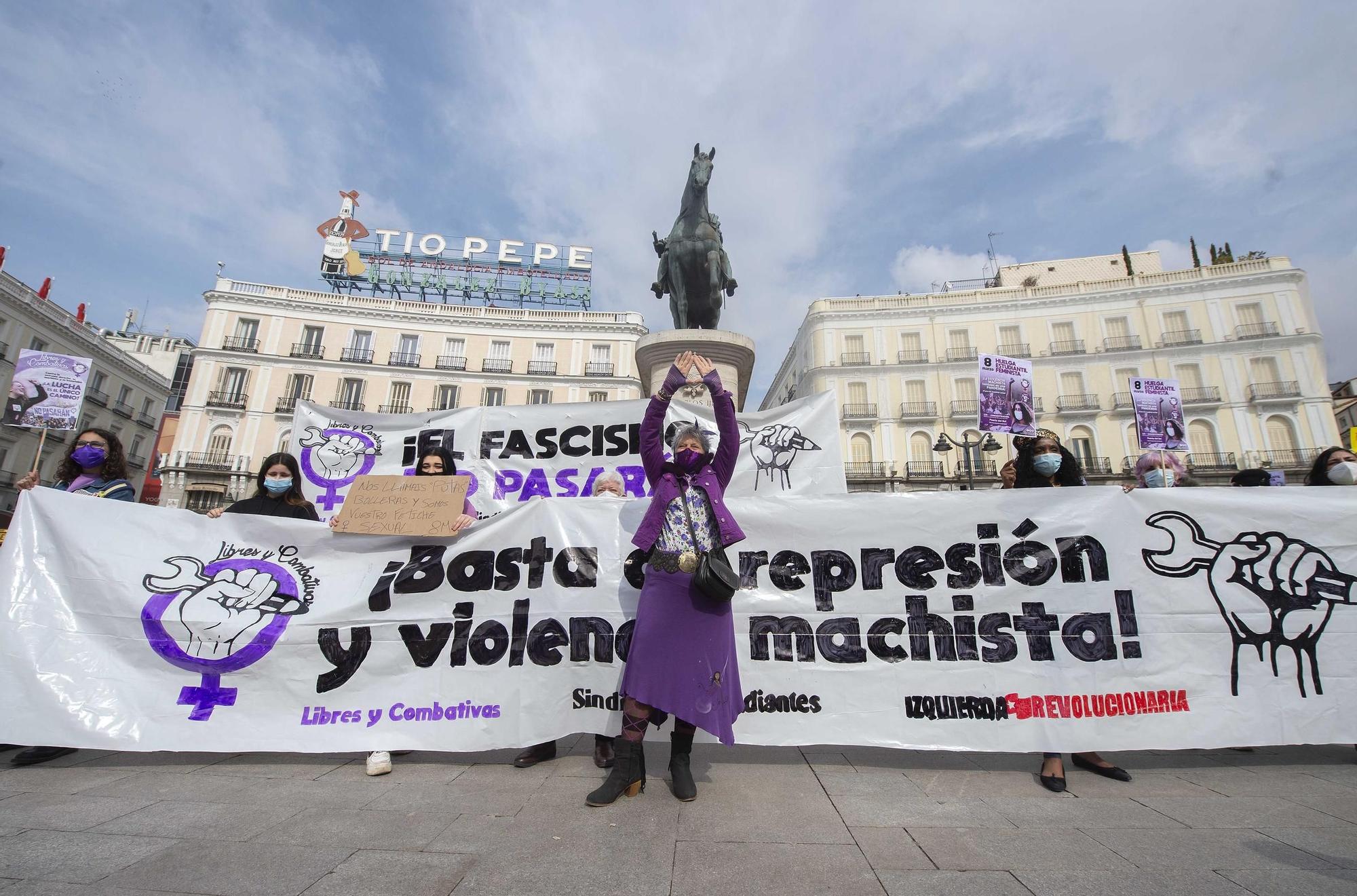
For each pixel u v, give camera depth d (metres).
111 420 36.91
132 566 3.01
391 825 2.11
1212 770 2.83
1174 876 1.76
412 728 2.86
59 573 2.94
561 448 5.14
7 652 2.77
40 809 2.22
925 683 2.90
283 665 2.93
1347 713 2.82
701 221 8.73
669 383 2.80
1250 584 2.97
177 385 42.50
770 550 3.11
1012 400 5.09
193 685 2.88
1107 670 2.87
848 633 2.99
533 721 2.86
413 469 5.20
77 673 2.81
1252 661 2.88
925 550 3.06
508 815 2.21
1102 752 3.00
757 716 2.90
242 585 3.04
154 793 2.42
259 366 33.06
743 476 5.02
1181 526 3.05
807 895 1.65
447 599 3.04
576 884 1.71
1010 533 3.07
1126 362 33.53
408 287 38.50
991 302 35.66
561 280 40.16
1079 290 34.72
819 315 37.31
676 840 2.00
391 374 34.50
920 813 2.26
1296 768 2.85
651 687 2.35
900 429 34.94
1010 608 2.97
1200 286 33.16
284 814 2.20
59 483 3.65
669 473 2.67
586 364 36.25
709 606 2.47
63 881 1.67
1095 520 3.07
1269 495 3.07
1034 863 1.85
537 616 3.00
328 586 3.07
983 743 2.79
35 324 31.17
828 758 2.99
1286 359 31.50
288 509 3.57
